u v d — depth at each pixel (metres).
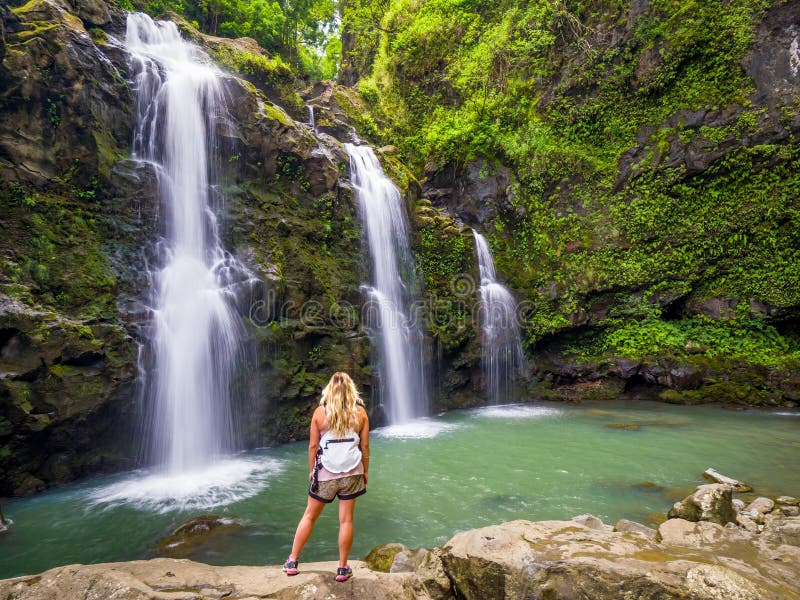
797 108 17.05
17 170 10.34
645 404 17.41
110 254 11.16
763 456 10.82
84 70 11.56
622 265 19.59
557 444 12.25
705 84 18.89
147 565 4.72
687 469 10.01
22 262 9.85
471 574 4.43
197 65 16.28
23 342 9.05
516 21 24.39
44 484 9.27
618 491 8.84
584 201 20.75
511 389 19.19
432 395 16.98
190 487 9.39
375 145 24.22
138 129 12.61
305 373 13.49
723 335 17.97
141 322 10.83
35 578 4.37
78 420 9.52
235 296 12.51
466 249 19.55
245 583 4.37
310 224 15.07
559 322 19.83
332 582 4.38
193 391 11.28
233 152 14.23
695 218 18.70
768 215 17.48
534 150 21.75
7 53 10.45
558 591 4.10
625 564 4.15
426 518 7.74
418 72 28.03
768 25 17.80
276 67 20.47
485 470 10.19
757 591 3.86
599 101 21.31
